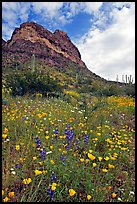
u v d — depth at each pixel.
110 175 4.11
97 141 5.70
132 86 18.98
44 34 80.94
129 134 6.90
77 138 5.54
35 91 12.60
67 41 89.88
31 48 72.75
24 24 79.25
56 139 5.00
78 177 3.80
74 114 8.31
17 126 5.73
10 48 65.06
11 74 13.66
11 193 2.95
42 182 3.61
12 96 11.30
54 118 7.02
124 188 4.05
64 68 65.12
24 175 3.66
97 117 8.31
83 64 88.94
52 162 3.82
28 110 7.81
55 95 12.91
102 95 16.72
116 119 8.75
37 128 5.71
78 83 32.97
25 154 4.24
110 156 4.64
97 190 3.61
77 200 3.42
